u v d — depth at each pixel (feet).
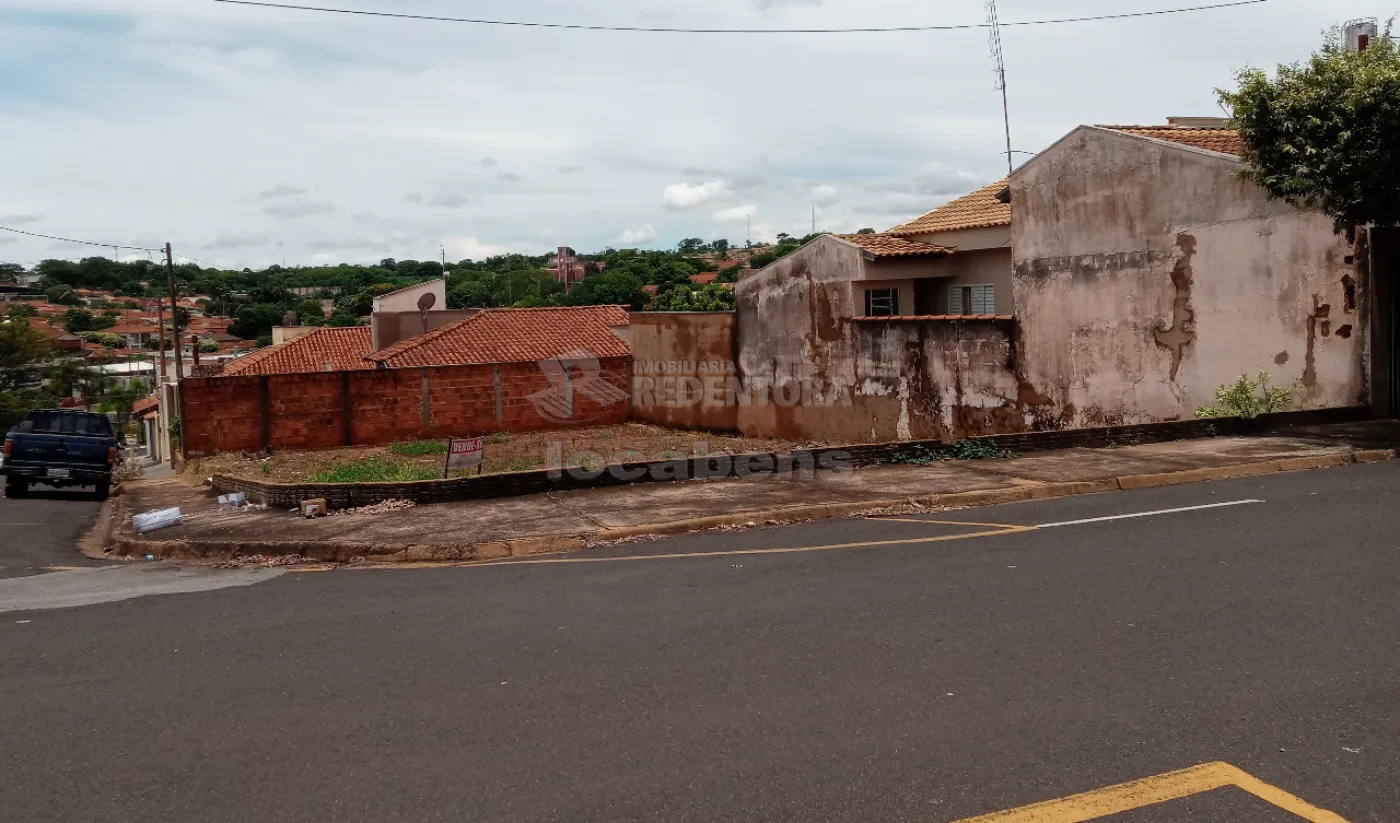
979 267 71.67
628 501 37.68
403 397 87.45
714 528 33.50
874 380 68.74
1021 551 26.99
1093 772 13.43
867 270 69.51
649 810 12.71
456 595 25.18
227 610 24.63
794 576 25.36
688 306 145.48
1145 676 16.90
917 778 13.37
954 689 16.58
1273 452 41.22
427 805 13.08
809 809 12.60
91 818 13.05
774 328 78.38
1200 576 23.22
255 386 81.56
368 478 56.80
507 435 88.12
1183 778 13.19
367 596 25.59
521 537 32.01
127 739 15.76
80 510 55.21
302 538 33.32
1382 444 41.50
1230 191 49.21
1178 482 38.04
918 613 21.22
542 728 15.56
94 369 212.43
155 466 127.54
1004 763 13.75
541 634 20.85
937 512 34.76
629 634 20.53
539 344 104.68
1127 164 54.08
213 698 17.58
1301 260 47.03
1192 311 51.39
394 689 17.69
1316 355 47.26
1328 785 12.93
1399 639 18.31
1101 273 55.83
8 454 61.82
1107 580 23.29
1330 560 24.14
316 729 15.89
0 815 13.17
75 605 26.21
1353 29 56.80
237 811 13.12
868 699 16.26
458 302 240.32
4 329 189.37
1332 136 41.14
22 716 16.99
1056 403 58.59
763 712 15.88
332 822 12.71
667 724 15.52
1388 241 46.68
